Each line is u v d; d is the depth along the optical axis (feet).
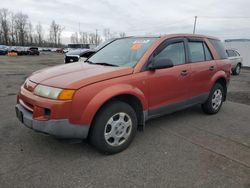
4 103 19.45
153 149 11.64
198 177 9.39
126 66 11.91
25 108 10.74
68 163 10.18
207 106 16.78
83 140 11.21
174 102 13.66
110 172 9.60
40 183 8.79
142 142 12.39
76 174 9.41
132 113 11.48
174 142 12.48
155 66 11.69
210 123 15.53
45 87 10.05
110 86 10.46
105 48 15.07
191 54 14.90
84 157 10.71
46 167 9.84
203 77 15.44
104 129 10.52
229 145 12.28
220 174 9.61
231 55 46.11
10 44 286.05
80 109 9.74
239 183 9.06
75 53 43.55
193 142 12.54
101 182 8.96
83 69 11.55
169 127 14.64
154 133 13.62
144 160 10.59
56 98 9.59
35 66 57.88
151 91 12.16
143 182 9.02
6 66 55.98
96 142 10.53
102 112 10.42
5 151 11.06
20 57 107.55
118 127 11.01
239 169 10.00
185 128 14.53
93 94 9.97
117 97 11.11
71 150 11.30
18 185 8.64
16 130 13.47
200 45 15.93
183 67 13.93
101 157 10.75
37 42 314.76
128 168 9.92
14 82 30.78
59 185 8.72
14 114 16.43
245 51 76.95
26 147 11.49
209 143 12.47
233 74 47.75
